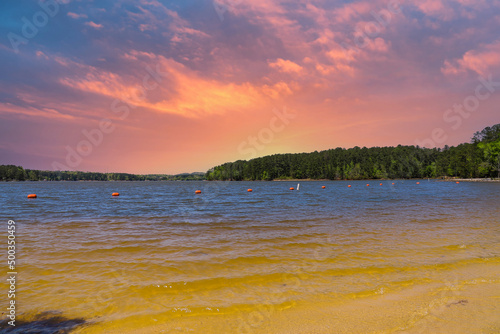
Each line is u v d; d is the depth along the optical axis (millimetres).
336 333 4457
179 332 4543
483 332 4387
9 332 4520
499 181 98938
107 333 4539
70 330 4609
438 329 4484
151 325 4781
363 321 4824
